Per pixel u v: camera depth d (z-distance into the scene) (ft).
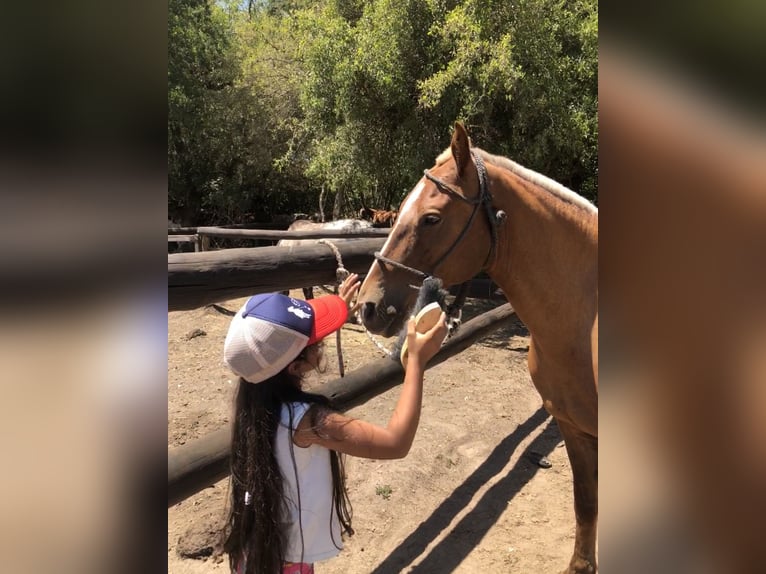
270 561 3.92
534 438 12.02
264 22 47.52
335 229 24.32
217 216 52.24
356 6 26.66
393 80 22.29
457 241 5.75
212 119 43.11
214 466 5.19
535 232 5.85
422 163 22.90
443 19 21.29
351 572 7.63
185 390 14.19
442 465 10.69
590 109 22.26
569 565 7.09
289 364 4.13
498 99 21.34
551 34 21.21
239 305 24.77
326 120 26.58
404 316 5.73
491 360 17.69
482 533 8.58
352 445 4.03
